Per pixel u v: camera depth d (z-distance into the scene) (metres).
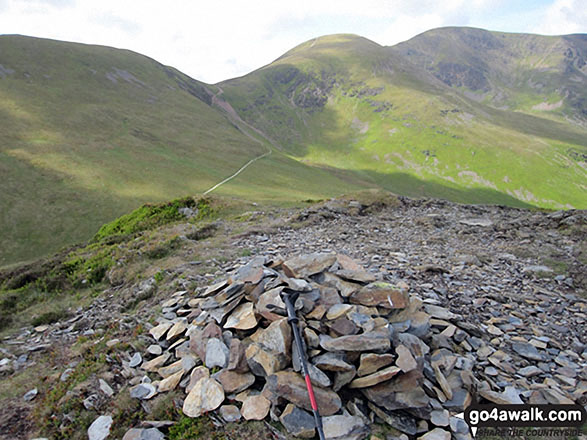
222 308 7.22
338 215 19.31
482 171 198.25
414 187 177.25
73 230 55.25
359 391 5.47
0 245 49.09
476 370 6.39
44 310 12.26
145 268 13.26
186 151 107.81
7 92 106.62
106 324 9.35
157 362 6.54
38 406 6.08
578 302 9.28
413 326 6.55
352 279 7.34
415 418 5.18
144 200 66.75
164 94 161.00
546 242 14.32
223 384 5.64
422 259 12.01
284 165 122.31
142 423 5.31
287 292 6.65
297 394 5.16
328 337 5.86
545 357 6.94
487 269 11.29
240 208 25.72
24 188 62.38
